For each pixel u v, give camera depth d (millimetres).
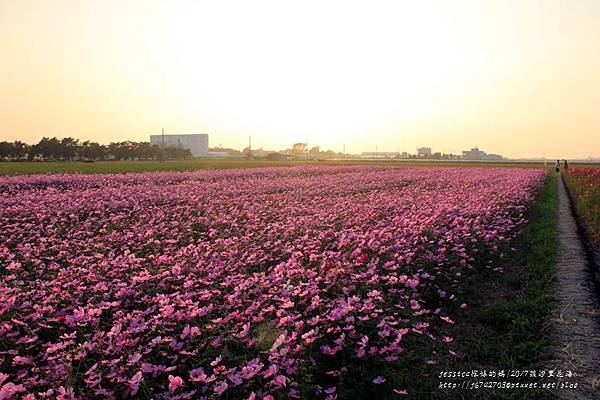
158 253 8242
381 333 4277
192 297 5582
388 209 12289
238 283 5812
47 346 4348
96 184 23016
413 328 4844
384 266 6086
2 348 4387
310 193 17844
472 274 7230
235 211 12594
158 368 3736
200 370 3684
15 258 7855
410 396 3883
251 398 3238
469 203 13117
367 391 3918
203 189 19031
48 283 5859
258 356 4016
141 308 5539
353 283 5738
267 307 5199
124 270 6566
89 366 4129
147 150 96625
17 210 12000
